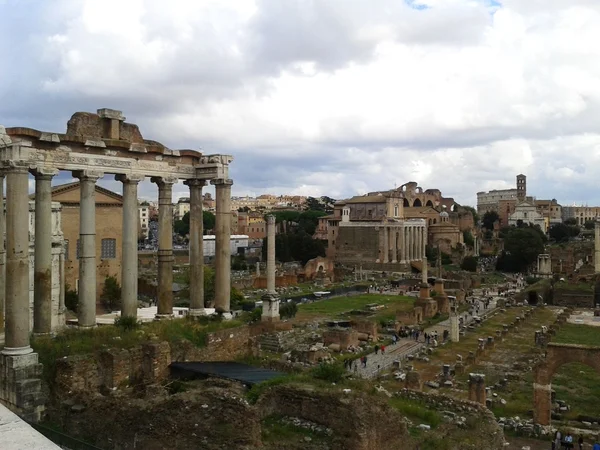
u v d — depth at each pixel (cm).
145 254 17825
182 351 3662
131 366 3253
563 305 13788
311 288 14538
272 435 2467
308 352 6344
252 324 7688
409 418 3112
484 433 3062
